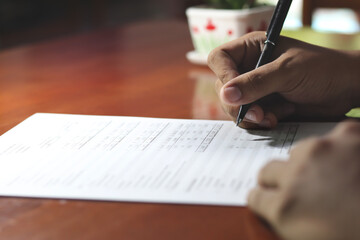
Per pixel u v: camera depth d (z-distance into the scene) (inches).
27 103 32.3
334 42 43.3
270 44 26.4
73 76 39.1
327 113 27.5
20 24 142.6
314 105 27.2
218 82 28.1
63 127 26.8
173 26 57.4
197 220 17.2
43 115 29.2
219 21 37.9
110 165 21.4
